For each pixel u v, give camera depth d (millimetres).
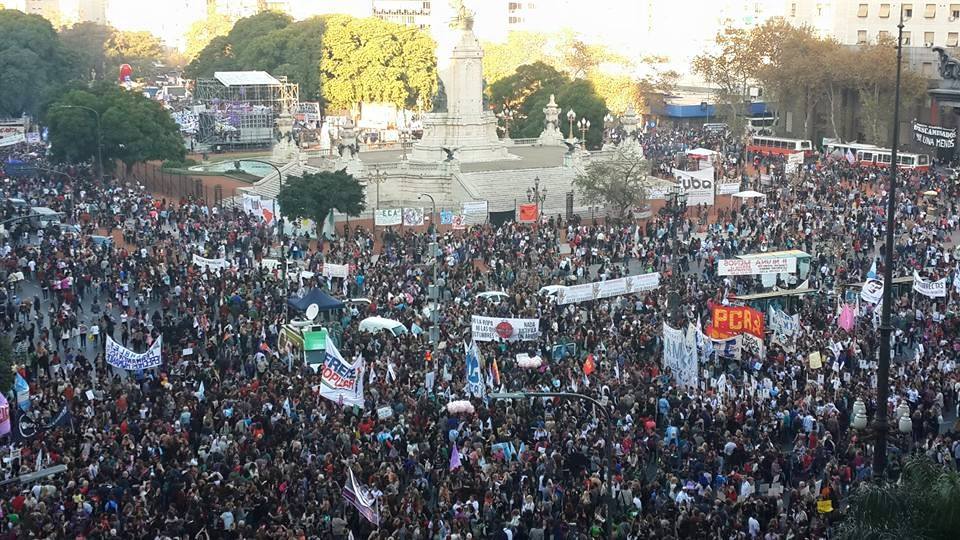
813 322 64625
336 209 97688
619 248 89625
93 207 104688
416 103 186250
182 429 45875
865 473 42156
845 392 49844
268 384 50781
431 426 46281
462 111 128875
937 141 130375
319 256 83750
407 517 37688
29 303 68688
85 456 42750
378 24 179750
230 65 199375
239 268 79750
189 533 37625
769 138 153500
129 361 51781
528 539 37656
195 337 62125
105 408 48500
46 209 96938
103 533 36438
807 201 107500
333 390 47094
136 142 129125
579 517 38375
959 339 60281
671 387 51812
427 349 57531
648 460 45469
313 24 189375
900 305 67000
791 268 68938
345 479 40500
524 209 99000
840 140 148500
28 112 187125
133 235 90500
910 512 28969
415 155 130875
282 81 179875
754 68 158875
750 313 55062
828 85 153000
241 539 36844
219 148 169000
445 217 94062
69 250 81875
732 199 118000
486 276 81125
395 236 93188
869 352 58000
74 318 66688
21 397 46938
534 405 49031
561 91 150500
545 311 64312
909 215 101125
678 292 66875
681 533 37031
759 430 47250
